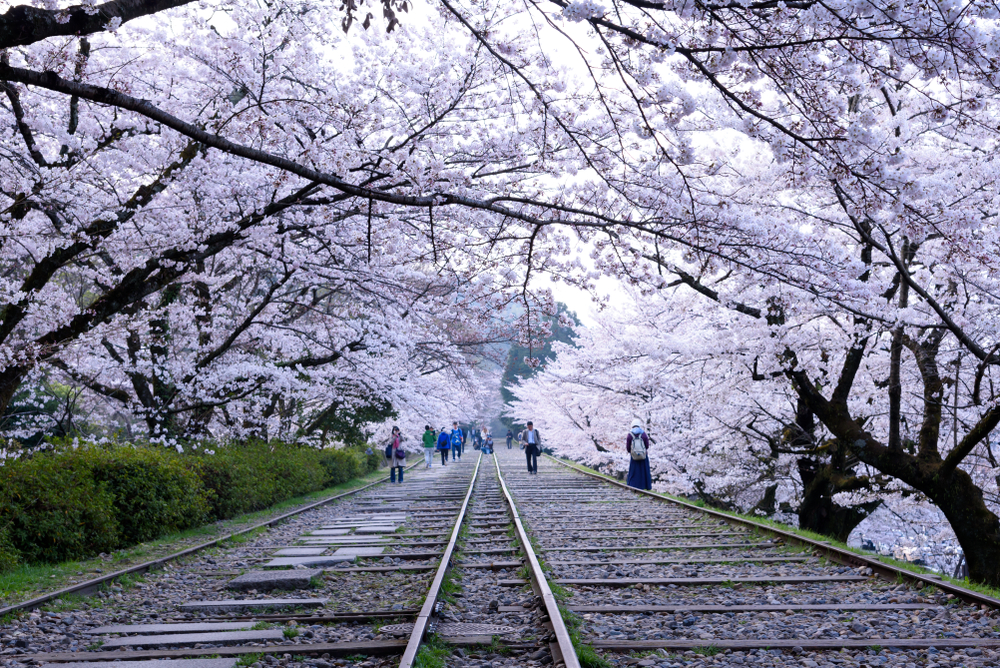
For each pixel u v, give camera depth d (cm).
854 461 1605
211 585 817
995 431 1666
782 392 1761
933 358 1346
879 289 1294
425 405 2552
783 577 800
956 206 1032
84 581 798
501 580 800
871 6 471
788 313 1211
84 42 971
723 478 2158
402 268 1514
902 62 550
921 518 2131
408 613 635
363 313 1956
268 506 1797
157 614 679
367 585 805
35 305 1217
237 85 1070
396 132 1100
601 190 785
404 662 453
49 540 944
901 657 510
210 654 527
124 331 1491
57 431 2077
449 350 2061
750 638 562
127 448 1280
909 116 1057
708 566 891
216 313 1878
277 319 1925
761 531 1148
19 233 1116
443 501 1883
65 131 1036
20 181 1038
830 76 565
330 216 1175
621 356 1734
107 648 559
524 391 4694
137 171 1217
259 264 1625
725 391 1769
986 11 472
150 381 1797
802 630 585
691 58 553
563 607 652
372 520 1480
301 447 2422
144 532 1158
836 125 582
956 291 1327
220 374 1755
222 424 2202
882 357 1662
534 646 535
